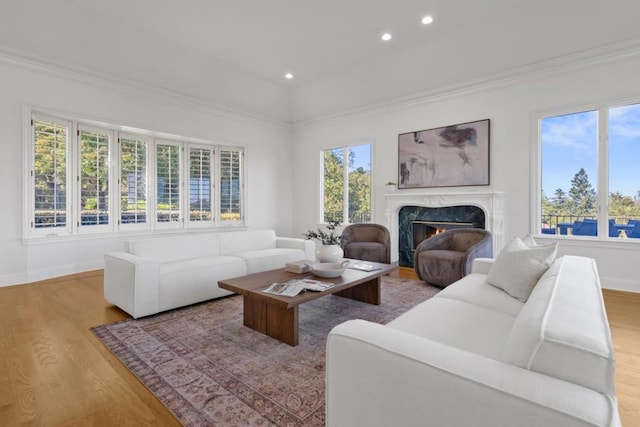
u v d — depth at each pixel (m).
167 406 1.64
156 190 5.48
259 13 3.65
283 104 6.43
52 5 3.50
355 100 5.76
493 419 0.81
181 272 3.07
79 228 4.62
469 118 4.74
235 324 2.71
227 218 6.28
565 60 3.91
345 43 4.31
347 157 6.25
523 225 4.31
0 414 1.58
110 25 3.87
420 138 5.22
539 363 0.85
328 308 3.11
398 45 4.34
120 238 5.03
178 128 5.41
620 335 2.51
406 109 5.39
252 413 1.58
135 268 2.75
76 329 2.60
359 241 5.08
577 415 0.71
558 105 4.04
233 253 3.97
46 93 4.11
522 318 1.03
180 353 2.19
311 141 6.82
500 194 4.39
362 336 1.08
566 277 1.40
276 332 2.42
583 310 1.00
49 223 4.30
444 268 3.73
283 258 4.03
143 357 2.13
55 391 1.76
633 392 1.77
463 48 4.23
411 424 0.95
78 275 4.41
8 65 3.84
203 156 6.02
